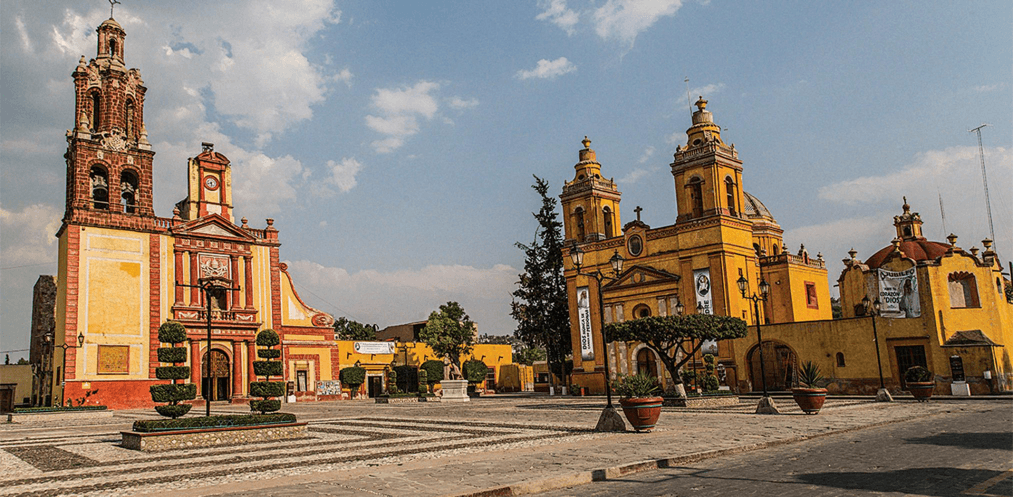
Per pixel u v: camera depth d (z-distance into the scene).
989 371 37.66
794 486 10.76
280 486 11.71
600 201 57.34
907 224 50.88
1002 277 44.19
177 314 53.91
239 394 55.97
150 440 19.08
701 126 50.91
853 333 41.91
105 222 52.31
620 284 53.38
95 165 53.16
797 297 55.44
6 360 68.38
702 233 49.09
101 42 56.16
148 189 55.22
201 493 11.20
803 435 17.91
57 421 37.34
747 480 11.49
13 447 21.91
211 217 57.41
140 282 53.09
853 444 16.25
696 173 50.44
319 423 28.19
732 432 19.12
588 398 48.03
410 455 15.77
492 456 14.99
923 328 39.59
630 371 51.97
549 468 13.00
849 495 9.87
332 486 11.55
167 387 23.62
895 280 41.09
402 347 69.75
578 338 55.66
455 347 72.19
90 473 14.70
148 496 11.18
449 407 39.59
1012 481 10.48
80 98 53.81
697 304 48.72
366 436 21.45
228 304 57.22
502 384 78.88
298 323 60.94
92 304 50.62
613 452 15.12
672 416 26.44
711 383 37.22
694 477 12.09
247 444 19.89
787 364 45.38
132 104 56.47
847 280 47.16
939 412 25.36
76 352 49.28
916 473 11.52
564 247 57.78
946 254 40.75
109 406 49.84
